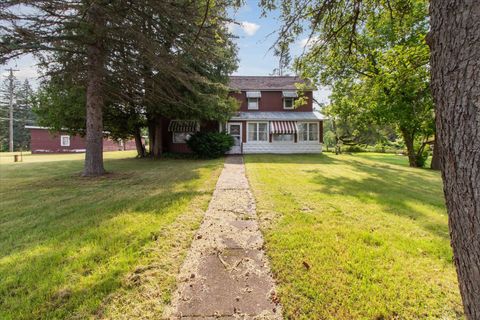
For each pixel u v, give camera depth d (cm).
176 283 287
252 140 2367
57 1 687
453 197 143
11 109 4325
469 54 130
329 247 366
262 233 423
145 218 495
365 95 1585
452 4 138
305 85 1748
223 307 249
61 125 1738
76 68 944
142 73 1019
